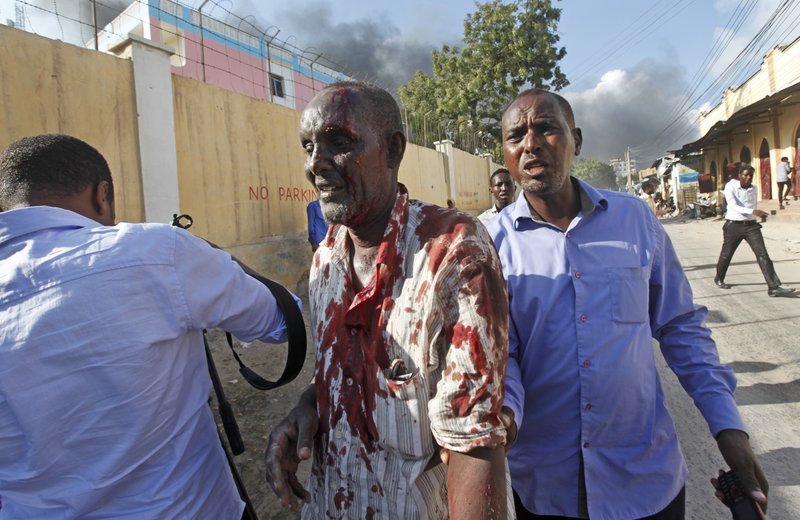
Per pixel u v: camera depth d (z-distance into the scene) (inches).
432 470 37.4
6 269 38.0
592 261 55.8
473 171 623.8
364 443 38.0
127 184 181.9
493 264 35.2
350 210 36.4
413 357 35.4
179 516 41.8
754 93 704.4
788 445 111.3
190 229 209.8
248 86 532.1
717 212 770.8
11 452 37.8
